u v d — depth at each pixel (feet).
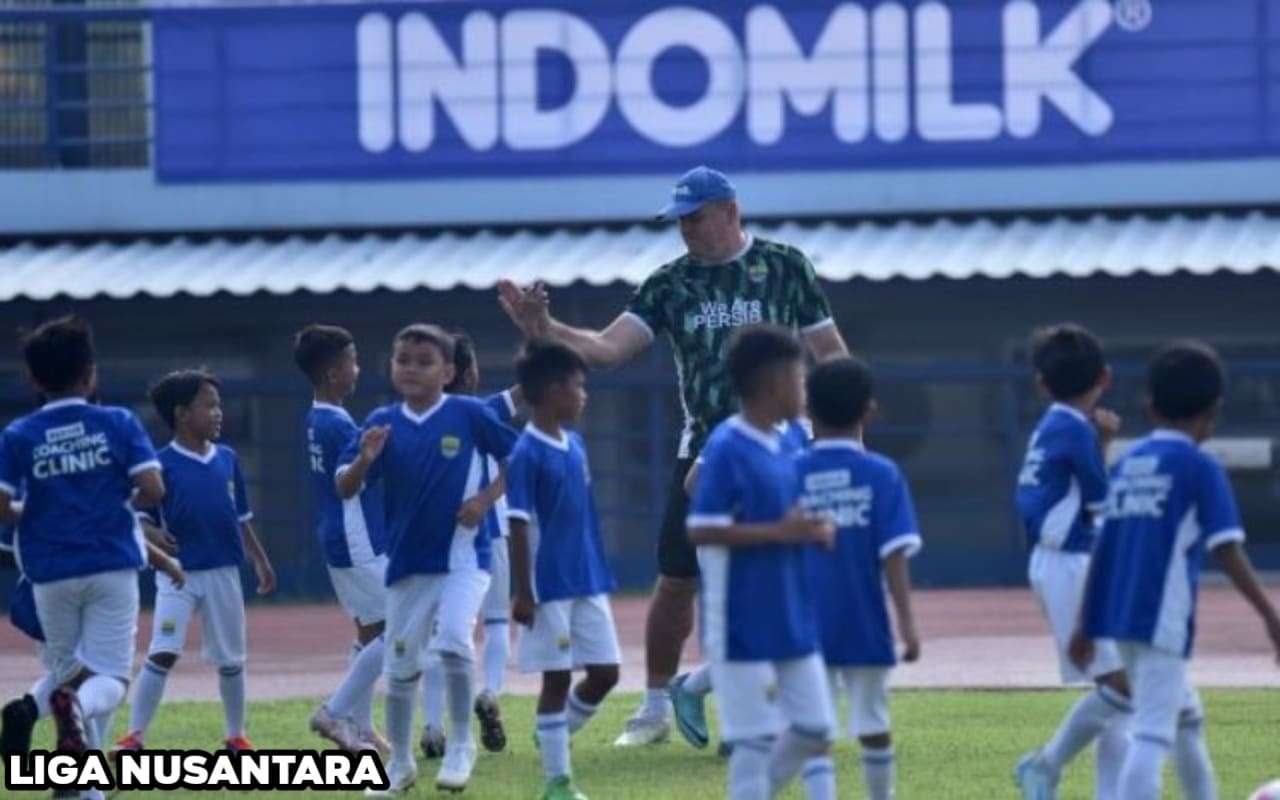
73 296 274.98
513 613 113.09
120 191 297.33
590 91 290.35
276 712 161.99
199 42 295.69
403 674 119.96
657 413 286.87
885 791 102.83
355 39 293.43
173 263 287.28
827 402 100.12
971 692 169.48
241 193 295.89
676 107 289.12
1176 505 97.04
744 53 287.69
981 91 285.43
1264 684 174.19
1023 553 284.41
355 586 132.98
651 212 289.33
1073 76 284.41
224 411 286.87
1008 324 283.59
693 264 132.57
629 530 287.28
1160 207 285.23
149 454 115.96
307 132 295.07
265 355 286.66
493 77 291.79
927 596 271.90
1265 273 270.46
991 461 285.23
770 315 132.05
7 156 303.68
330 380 135.13
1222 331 280.72
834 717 96.84
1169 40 283.18
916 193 286.46
